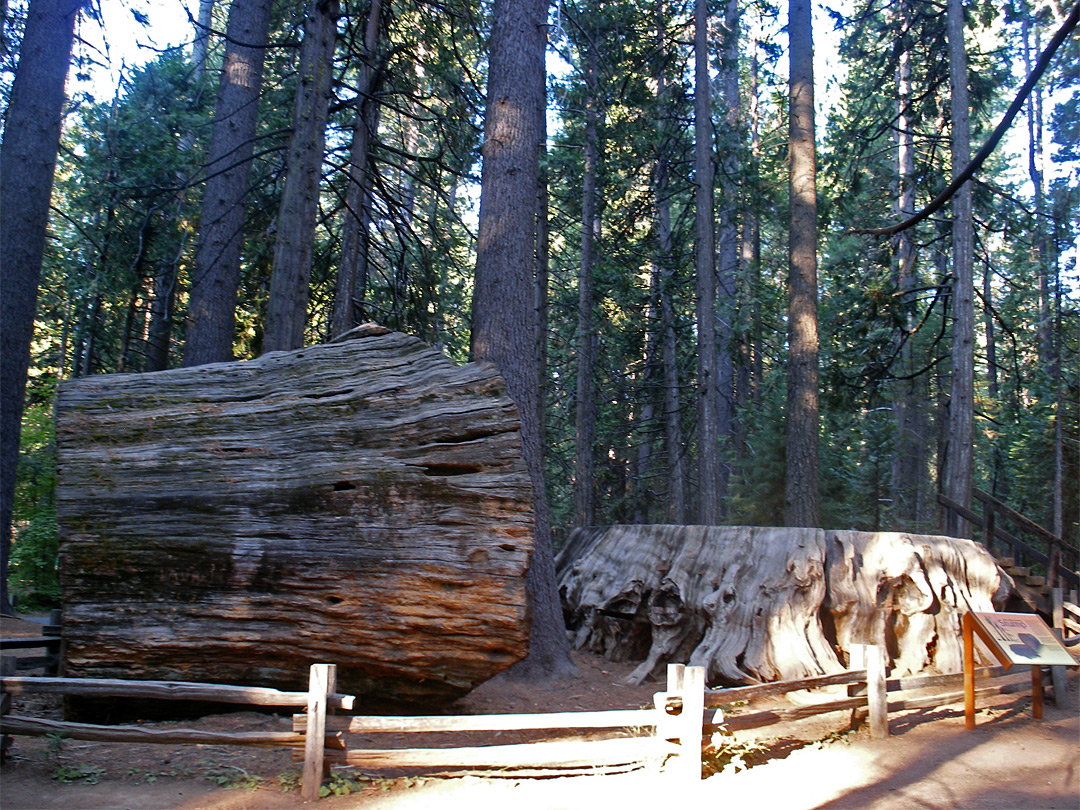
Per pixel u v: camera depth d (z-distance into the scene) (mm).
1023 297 21484
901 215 18656
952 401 14383
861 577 7918
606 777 4965
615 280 17562
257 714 5965
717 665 7434
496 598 5574
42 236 10453
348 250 12727
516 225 8820
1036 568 17656
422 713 6027
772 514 16391
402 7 13633
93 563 5738
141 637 5625
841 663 7578
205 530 5785
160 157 15008
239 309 15711
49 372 16484
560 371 22578
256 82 13156
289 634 5625
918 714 6703
